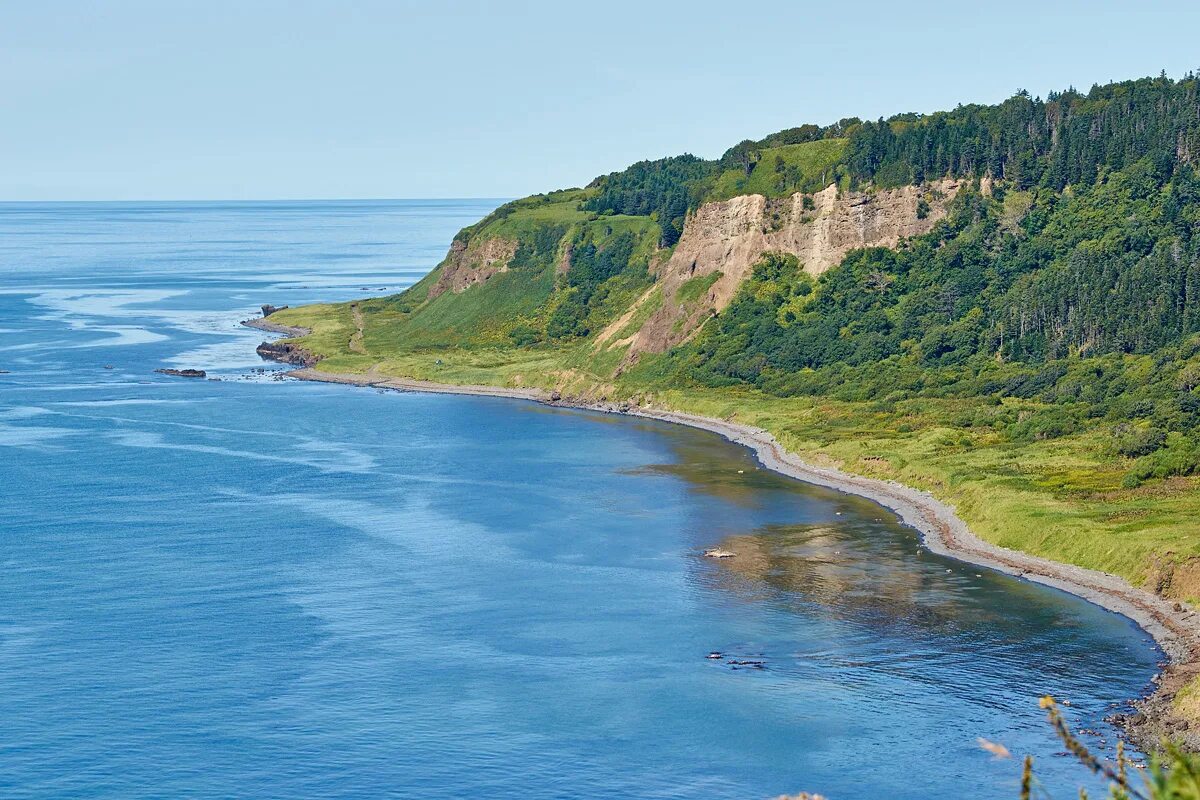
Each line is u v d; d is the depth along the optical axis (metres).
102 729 92.31
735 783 84.06
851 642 108.94
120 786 83.94
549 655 106.75
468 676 102.19
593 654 106.88
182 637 111.06
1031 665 102.88
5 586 125.19
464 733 91.56
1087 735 89.50
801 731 91.31
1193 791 26.52
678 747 89.12
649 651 107.50
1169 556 120.00
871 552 137.00
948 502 153.50
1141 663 102.94
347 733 91.81
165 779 84.94
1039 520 136.50
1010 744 88.56
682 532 146.62
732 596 122.19
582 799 82.25
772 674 102.00
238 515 154.25
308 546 140.62
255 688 99.69
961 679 100.25
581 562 134.38
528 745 89.62
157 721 93.69
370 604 120.38
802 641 109.44
